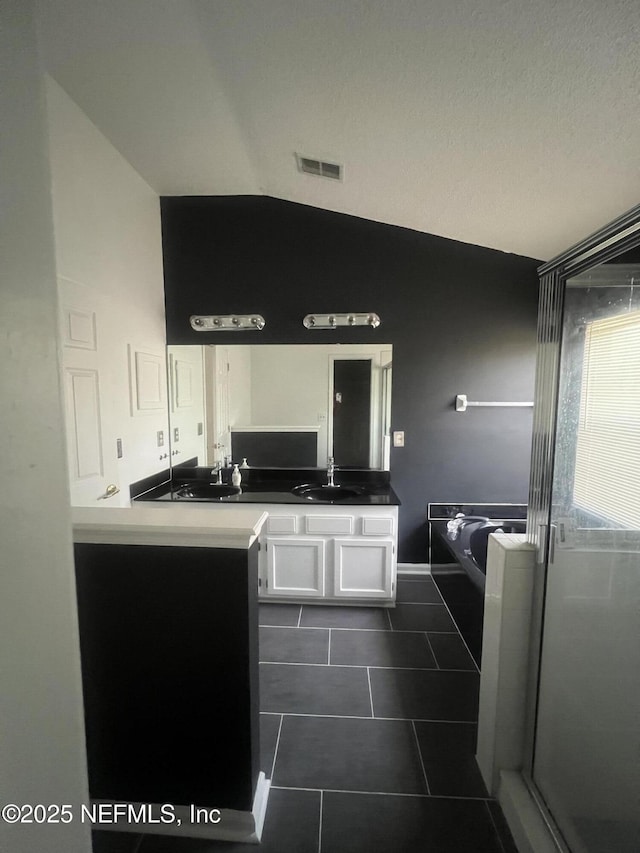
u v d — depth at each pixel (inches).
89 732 52.7
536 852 47.4
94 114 80.3
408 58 53.0
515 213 87.2
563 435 51.7
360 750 65.1
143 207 107.6
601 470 45.5
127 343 99.4
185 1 54.1
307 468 128.1
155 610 50.4
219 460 127.8
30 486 17.2
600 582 45.0
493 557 59.5
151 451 113.7
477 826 54.1
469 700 75.9
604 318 45.3
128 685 51.8
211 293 121.3
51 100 70.9
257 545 53.3
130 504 101.7
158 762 52.6
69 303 76.5
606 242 43.6
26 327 16.9
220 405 125.5
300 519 107.5
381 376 123.7
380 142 73.9
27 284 16.9
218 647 50.3
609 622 43.6
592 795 45.2
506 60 48.1
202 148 91.9
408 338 121.7
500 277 118.7
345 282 120.2
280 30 55.2
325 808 56.1
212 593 49.6
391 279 119.9
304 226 118.8
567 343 51.4
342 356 123.5
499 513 125.8
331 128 73.9
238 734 51.3
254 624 52.6
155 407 115.3
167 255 120.6
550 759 52.6
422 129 66.5
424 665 85.5
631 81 44.7
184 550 49.4
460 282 119.5
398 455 126.0
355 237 118.8
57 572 18.9
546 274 54.5
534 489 56.2
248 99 72.2
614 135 54.1
